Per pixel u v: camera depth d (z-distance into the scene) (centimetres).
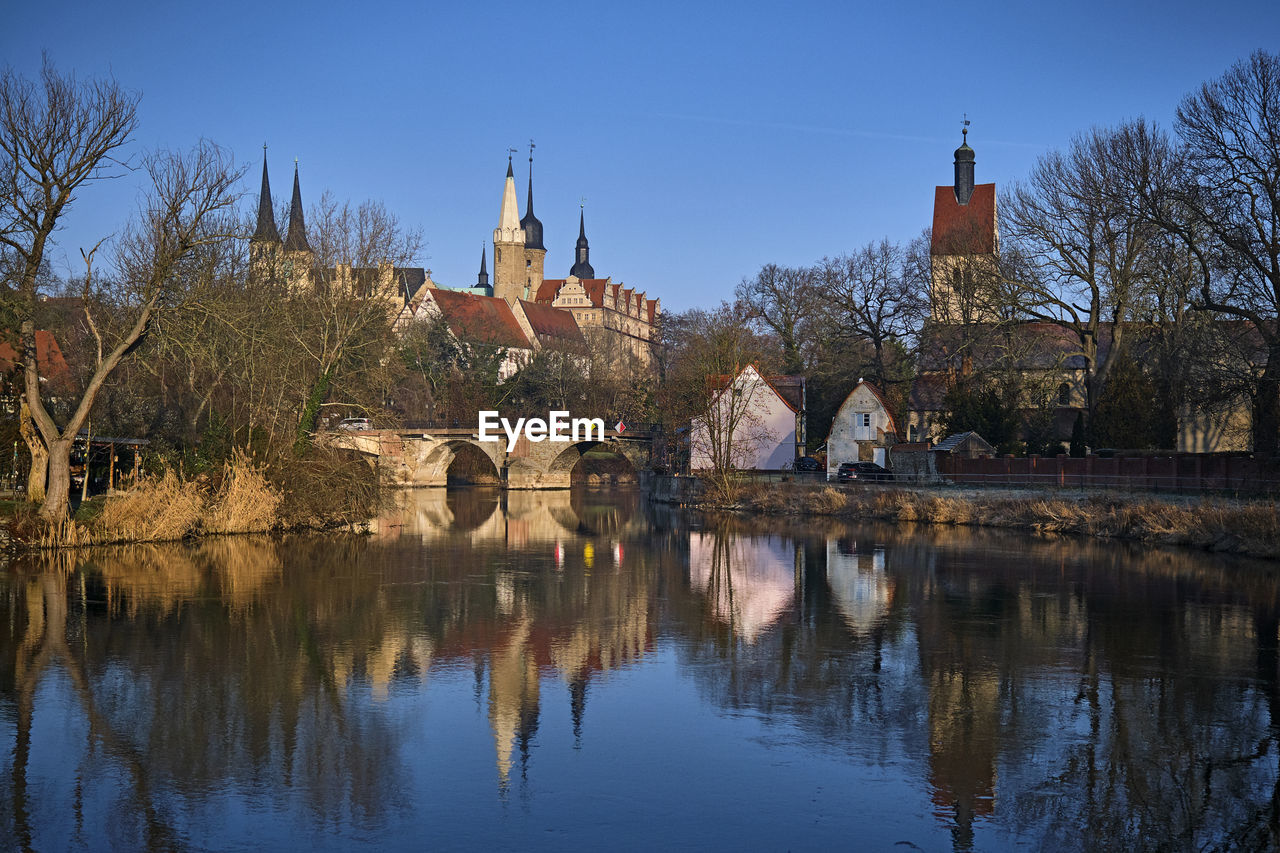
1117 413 6556
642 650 2688
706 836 1564
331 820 1611
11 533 4128
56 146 3912
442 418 10669
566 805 1675
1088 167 6344
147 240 5072
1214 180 5022
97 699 2202
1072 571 3944
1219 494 5322
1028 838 1556
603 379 11425
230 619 2998
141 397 5850
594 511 7412
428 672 2448
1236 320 5550
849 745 1948
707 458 8606
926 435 9100
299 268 6150
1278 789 1734
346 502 5397
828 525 6016
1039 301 6656
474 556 4566
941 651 2653
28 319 4119
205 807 1659
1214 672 2431
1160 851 1519
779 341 11056
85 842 1530
